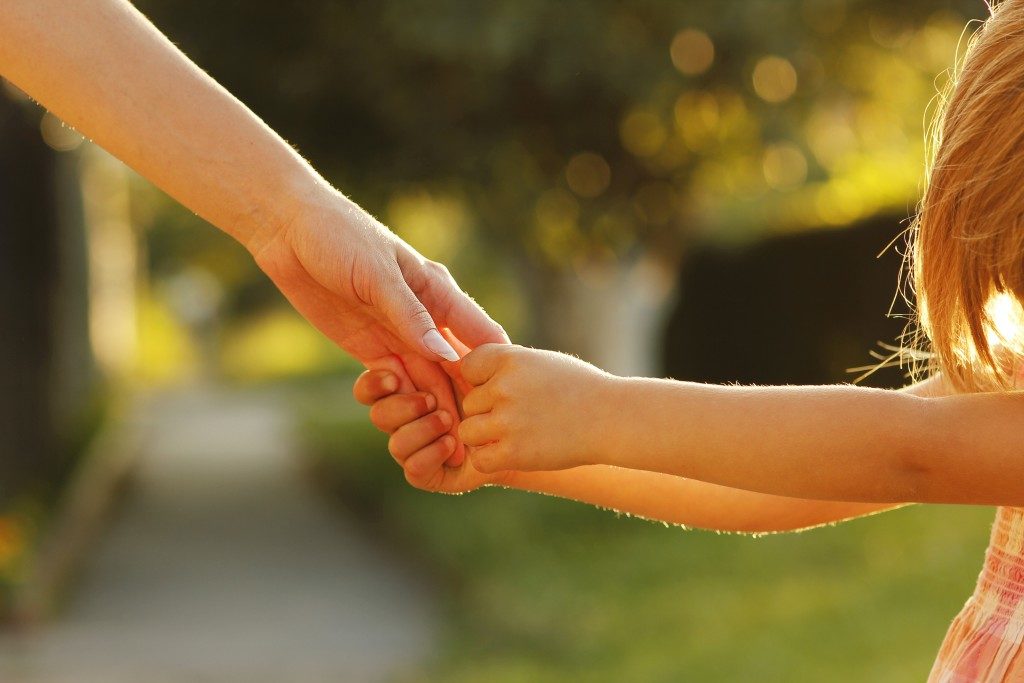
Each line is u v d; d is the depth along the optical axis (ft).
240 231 11.01
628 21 55.72
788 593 42.57
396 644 43.32
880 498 9.05
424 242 155.33
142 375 225.15
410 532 61.46
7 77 10.64
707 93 59.00
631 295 83.30
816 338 80.69
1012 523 9.68
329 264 10.62
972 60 9.24
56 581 55.52
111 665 41.75
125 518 78.74
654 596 44.24
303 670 40.27
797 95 61.57
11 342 67.46
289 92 59.62
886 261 73.72
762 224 89.86
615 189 65.10
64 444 84.43
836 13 58.90
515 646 39.86
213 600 52.60
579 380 9.64
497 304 181.06
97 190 138.00
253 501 85.51
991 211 8.80
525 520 59.57
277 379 258.57
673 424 9.25
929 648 34.01
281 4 58.13
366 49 57.41
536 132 60.90
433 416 11.71
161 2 59.82
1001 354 9.70
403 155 61.62
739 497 11.63
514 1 53.16
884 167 79.10
